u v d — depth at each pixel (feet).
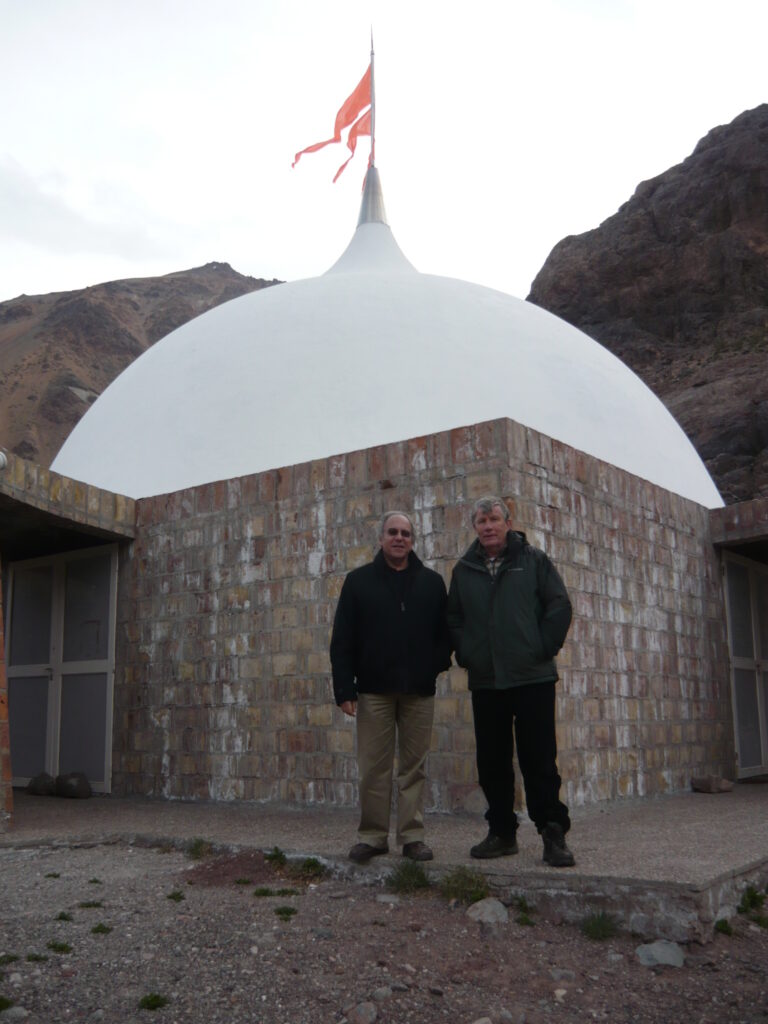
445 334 34.35
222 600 25.98
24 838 18.51
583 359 36.60
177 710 26.37
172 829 19.49
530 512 21.90
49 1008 10.36
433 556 22.27
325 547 24.20
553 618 14.44
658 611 27.20
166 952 11.98
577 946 12.39
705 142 179.73
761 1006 10.69
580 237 181.88
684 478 35.09
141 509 28.48
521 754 14.52
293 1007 10.51
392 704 15.37
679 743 27.07
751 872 14.21
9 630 31.99
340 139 49.62
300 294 38.01
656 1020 10.39
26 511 25.17
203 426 32.71
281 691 24.30
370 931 12.75
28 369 231.91
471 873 14.03
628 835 17.58
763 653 33.73
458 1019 10.32
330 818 21.04
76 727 29.14
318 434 31.04
